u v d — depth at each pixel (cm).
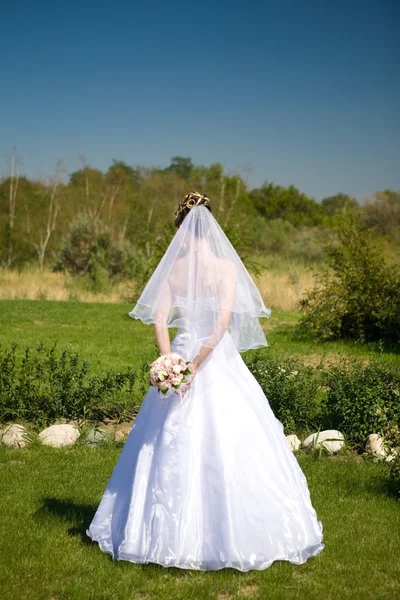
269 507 384
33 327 1491
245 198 6469
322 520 464
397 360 1144
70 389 723
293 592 361
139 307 405
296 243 4156
